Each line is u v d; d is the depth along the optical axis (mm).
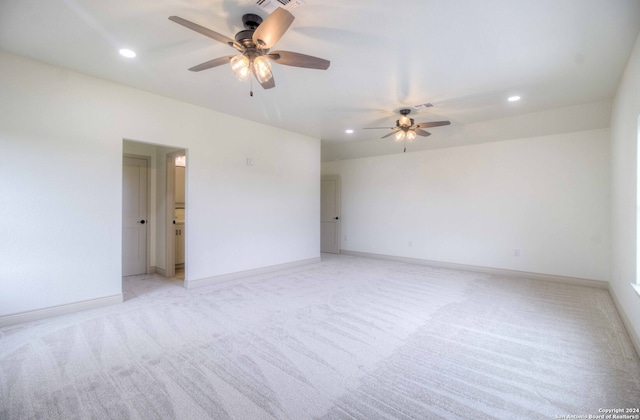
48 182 3088
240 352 2438
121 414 1704
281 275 5129
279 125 5230
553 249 4855
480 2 2086
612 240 4055
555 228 4840
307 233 6047
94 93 3363
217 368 2197
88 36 2543
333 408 1779
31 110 2982
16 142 2910
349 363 2285
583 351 2486
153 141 3824
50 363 2238
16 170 2910
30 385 1967
